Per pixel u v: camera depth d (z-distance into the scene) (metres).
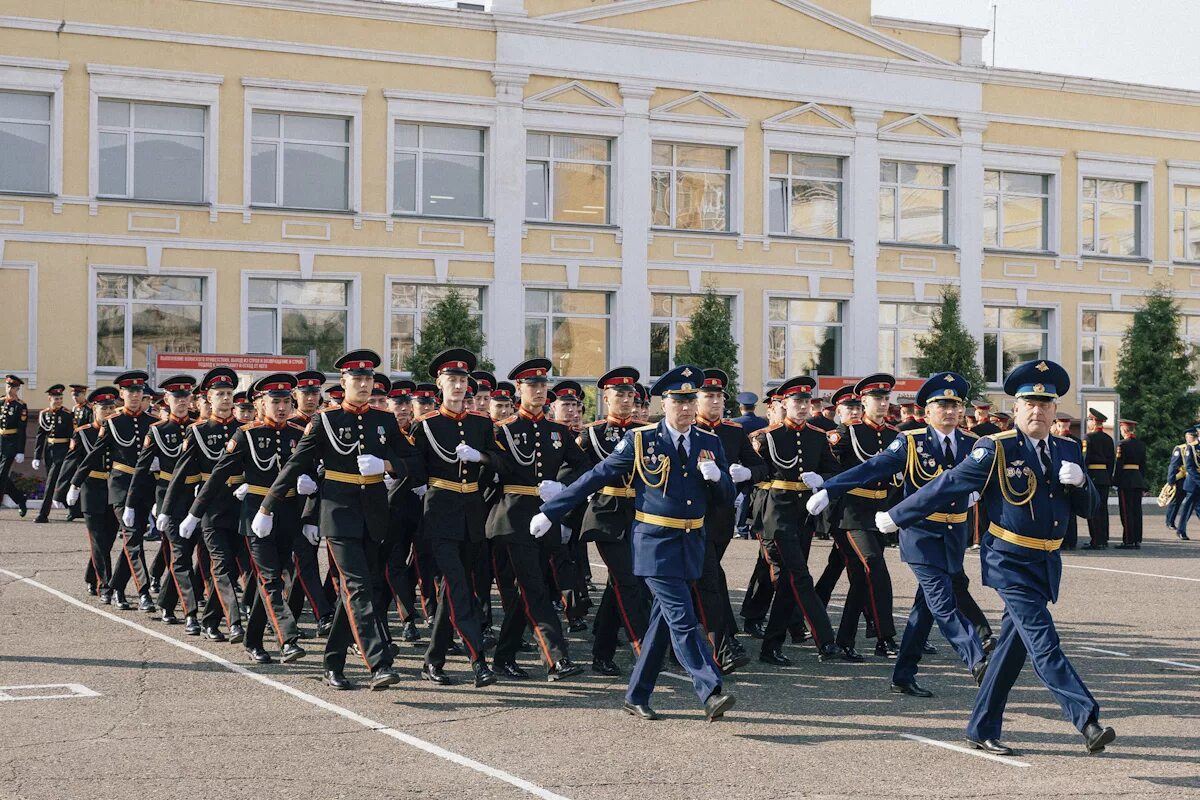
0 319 27.42
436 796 7.14
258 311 29.58
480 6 32.62
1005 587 8.12
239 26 29.03
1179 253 38.78
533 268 31.61
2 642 11.98
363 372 10.20
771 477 11.71
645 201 32.56
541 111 31.58
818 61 34.06
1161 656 11.71
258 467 11.37
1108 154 37.34
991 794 7.23
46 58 27.61
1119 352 37.22
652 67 32.47
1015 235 36.88
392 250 30.36
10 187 27.72
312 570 11.36
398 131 30.67
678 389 9.09
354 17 29.94
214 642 12.08
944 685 10.45
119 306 28.52
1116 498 34.72
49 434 23.86
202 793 7.14
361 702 9.63
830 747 8.33
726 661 10.62
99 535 14.45
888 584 11.62
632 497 10.66
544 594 10.48
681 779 7.53
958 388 10.20
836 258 34.44
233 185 29.11
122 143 28.50
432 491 10.41
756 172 33.62
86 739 8.36
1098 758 8.09
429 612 12.87
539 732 8.71
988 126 36.00
